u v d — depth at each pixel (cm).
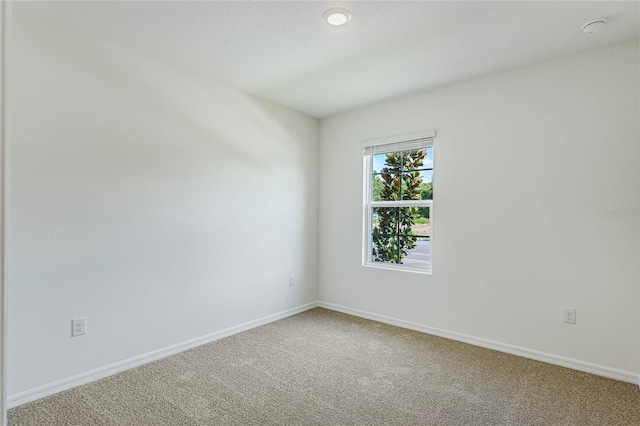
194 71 289
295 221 390
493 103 292
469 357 276
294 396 216
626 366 237
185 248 288
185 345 287
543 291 268
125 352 251
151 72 266
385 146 360
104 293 241
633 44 234
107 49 242
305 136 402
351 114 389
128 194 253
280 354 280
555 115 263
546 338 267
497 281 290
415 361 268
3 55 90
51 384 217
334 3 197
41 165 213
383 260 371
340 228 399
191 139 292
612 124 241
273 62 272
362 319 372
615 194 240
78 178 229
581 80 253
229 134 322
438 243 323
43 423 187
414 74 293
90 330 234
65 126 223
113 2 196
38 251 212
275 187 366
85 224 232
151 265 266
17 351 204
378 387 228
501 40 236
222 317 316
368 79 304
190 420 191
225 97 318
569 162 257
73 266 226
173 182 280
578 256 254
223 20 214
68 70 224
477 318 300
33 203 210
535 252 272
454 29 223
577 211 254
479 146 299
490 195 293
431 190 334
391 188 363
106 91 242
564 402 211
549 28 221
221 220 315
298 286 395
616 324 240
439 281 322
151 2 197
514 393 221
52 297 217
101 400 210
